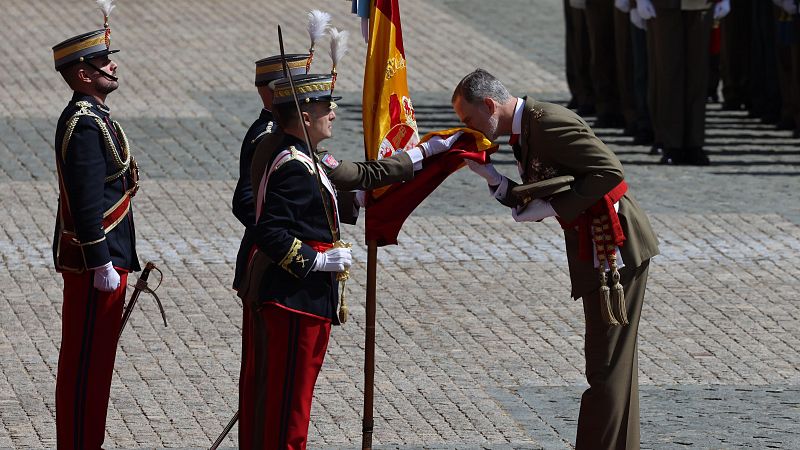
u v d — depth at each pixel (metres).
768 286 41.12
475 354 35.38
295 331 25.14
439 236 45.50
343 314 25.52
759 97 64.75
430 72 70.69
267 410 25.38
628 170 55.06
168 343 35.50
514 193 25.84
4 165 52.41
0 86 65.00
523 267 42.56
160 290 39.50
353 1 26.55
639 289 26.88
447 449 29.45
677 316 38.47
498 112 26.12
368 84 26.28
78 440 27.38
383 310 38.44
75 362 27.22
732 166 56.03
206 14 81.38
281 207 24.83
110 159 27.11
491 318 38.06
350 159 54.50
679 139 56.03
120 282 27.33
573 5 62.97
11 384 32.56
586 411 26.95
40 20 78.50
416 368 34.28
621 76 60.66
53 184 50.09
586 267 26.69
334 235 25.44
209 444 29.53
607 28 61.94
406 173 25.88
